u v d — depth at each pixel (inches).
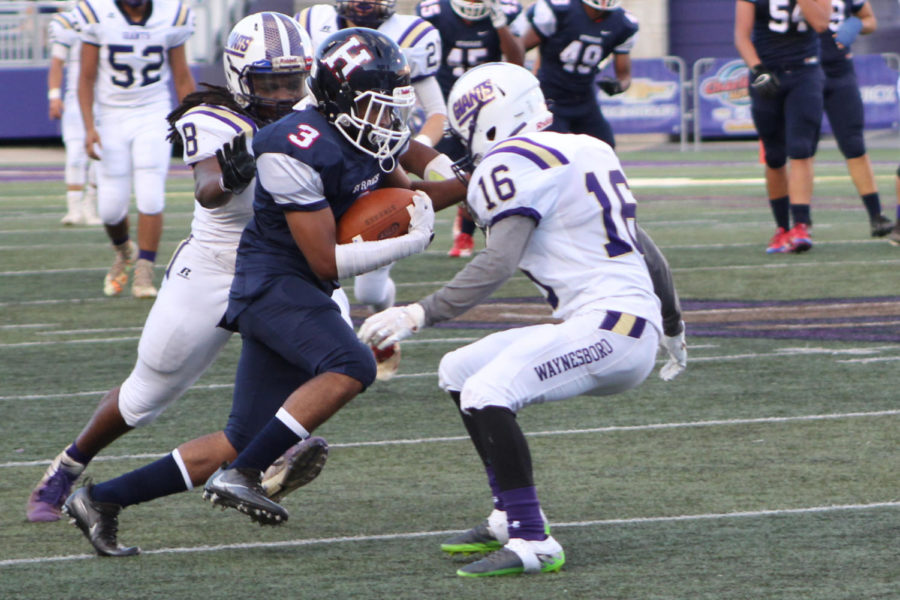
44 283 1294.3
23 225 1835.6
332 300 527.8
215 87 558.6
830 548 509.4
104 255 1501.0
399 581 481.7
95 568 505.0
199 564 508.4
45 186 2490.2
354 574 491.8
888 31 3142.2
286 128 497.7
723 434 701.9
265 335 520.4
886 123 3024.1
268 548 529.0
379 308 864.9
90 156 1135.0
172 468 518.3
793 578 474.6
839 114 1405.0
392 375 840.9
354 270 500.4
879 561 491.8
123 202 1163.9
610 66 3139.8
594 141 500.7
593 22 1286.9
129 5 1102.4
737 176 2493.8
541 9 1286.9
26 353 953.5
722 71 3125.0
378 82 494.3
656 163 2842.0
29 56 3102.9
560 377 480.1
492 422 476.1
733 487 601.9
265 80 551.8
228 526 562.9
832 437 688.4
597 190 489.7
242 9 2987.2
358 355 509.0
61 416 766.5
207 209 542.0
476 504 586.6
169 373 552.1
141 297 1180.5
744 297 1131.9
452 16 1284.4
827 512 558.6
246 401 536.1
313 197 494.6
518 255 474.3
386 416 761.6
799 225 1370.6
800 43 1310.3
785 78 1326.3
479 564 484.7
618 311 483.8
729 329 999.0
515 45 1256.8
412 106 511.8
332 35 506.6
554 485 614.5
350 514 575.5
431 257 1446.9
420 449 687.7
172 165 3051.2
